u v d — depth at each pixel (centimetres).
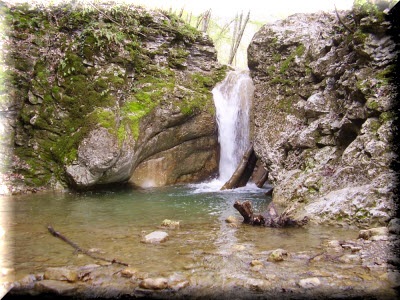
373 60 657
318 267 362
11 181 896
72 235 506
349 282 323
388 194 533
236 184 1019
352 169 618
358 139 632
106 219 620
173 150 1088
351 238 471
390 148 569
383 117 596
